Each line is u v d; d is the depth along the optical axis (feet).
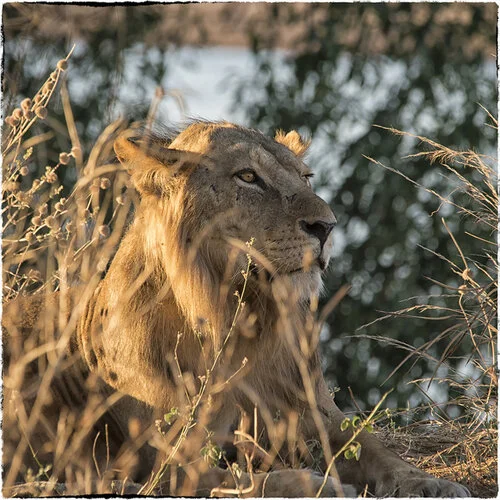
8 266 36.73
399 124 73.00
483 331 39.14
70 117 34.94
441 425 42.01
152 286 35.88
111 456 36.47
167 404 35.35
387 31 75.15
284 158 37.73
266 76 74.49
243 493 32.63
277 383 36.86
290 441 35.37
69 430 35.96
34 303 39.47
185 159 36.42
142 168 36.65
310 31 74.95
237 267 35.86
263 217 36.01
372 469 35.47
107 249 34.58
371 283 71.87
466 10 75.56
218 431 35.86
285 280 35.68
